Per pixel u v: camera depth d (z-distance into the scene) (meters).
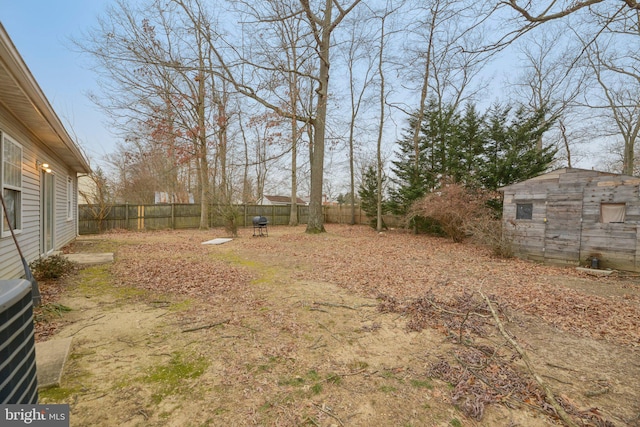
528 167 11.40
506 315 3.71
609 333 3.28
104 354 2.64
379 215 14.86
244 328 3.25
